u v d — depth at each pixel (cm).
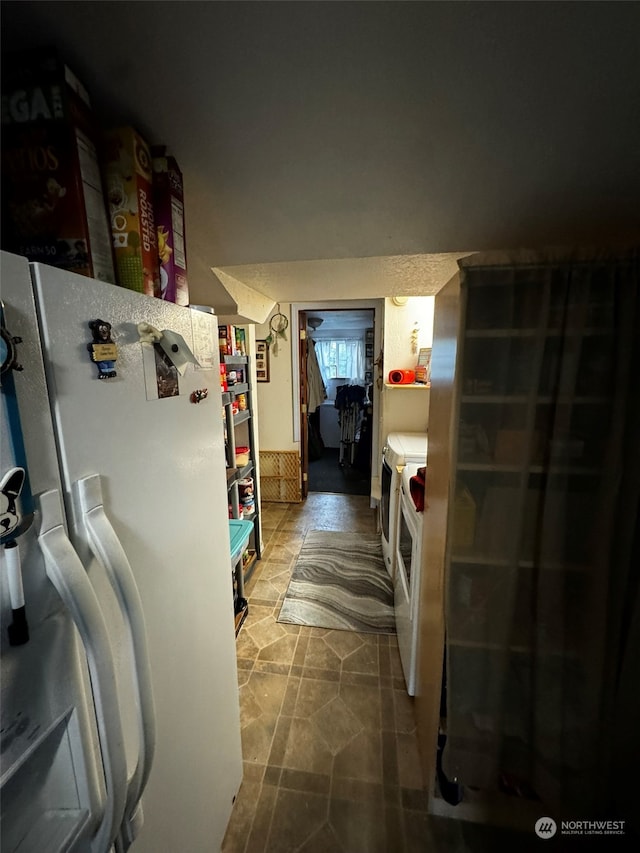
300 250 117
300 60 63
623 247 86
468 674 106
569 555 100
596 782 104
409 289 168
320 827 113
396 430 285
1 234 58
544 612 101
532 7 55
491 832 112
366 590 231
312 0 55
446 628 106
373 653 183
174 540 76
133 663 53
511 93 68
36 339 42
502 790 114
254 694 160
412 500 155
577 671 103
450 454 100
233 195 94
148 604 66
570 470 96
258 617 207
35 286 42
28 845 43
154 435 68
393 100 70
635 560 98
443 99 69
